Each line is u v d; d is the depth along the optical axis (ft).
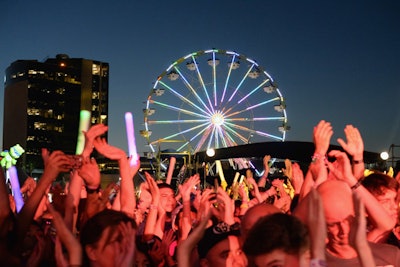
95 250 11.23
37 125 438.81
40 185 13.25
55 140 442.09
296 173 21.68
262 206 12.10
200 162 144.87
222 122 148.87
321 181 15.30
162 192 21.07
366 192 14.06
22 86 442.50
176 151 144.77
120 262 11.03
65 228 10.27
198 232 10.83
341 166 14.78
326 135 15.61
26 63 444.14
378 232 14.15
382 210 13.99
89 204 14.71
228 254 12.78
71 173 15.12
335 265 12.50
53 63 455.22
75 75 457.27
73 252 10.19
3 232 12.16
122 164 15.88
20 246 12.86
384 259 13.25
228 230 13.11
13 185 18.94
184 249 10.75
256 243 9.84
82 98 458.09
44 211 18.63
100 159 179.73
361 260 10.41
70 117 450.71
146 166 145.69
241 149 140.15
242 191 21.88
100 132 15.56
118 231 11.29
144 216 21.77
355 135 15.74
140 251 14.49
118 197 17.87
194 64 144.05
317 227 9.90
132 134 17.65
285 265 9.75
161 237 18.26
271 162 136.77
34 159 425.69
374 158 112.88
